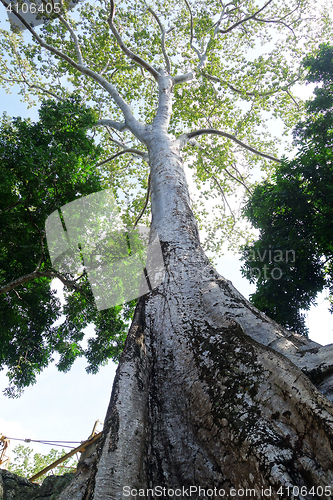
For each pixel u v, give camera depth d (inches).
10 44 502.3
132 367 107.5
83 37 489.4
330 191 275.3
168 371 110.8
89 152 318.0
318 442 67.8
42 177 257.8
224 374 93.7
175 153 275.9
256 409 80.7
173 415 98.7
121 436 84.0
